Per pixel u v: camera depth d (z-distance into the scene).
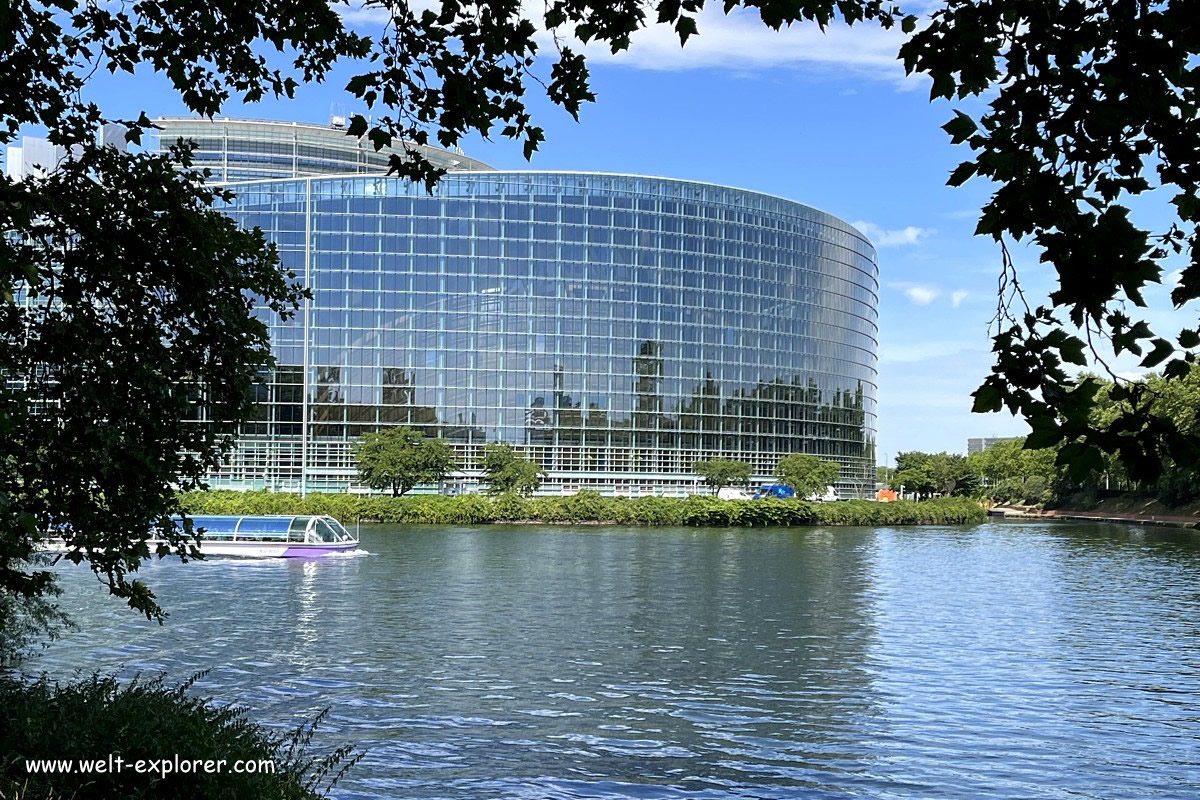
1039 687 25.58
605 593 44.81
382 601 41.31
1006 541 88.00
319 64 11.14
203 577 50.62
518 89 9.73
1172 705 23.69
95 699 10.95
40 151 70.81
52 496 11.57
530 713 22.33
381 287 133.12
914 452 184.50
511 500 110.69
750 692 24.75
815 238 162.75
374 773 17.75
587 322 138.88
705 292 146.50
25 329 11.70
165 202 12.09
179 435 12.52
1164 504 132.75
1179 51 4.49
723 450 147.00
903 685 25.73
